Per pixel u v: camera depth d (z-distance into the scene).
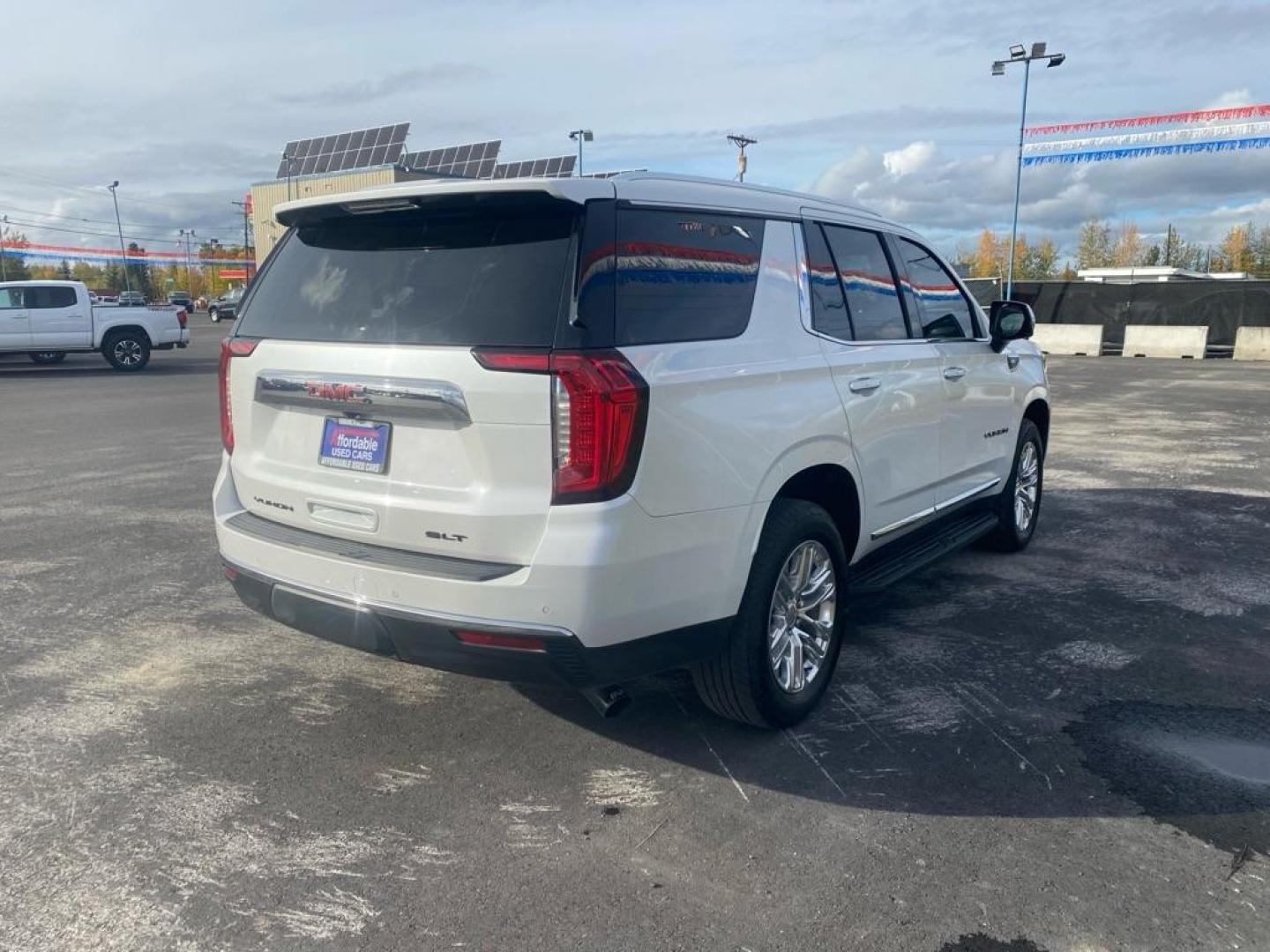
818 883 2.86
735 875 2.89
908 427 4.55
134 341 21.89
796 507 3.73
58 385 18.33
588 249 3.02
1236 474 9.11
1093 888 2.84
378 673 4.38
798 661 3.83
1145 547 6.54
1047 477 9.02
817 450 3.78
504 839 3.08
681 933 2.63
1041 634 4.91
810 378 3.77
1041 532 6.95
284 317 3.62
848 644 4.77
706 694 3.70
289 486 3.56
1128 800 3.32
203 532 6.89
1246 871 2.93
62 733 3.77
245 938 2.61
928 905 2.76
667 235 3.30
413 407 3.14
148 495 8.19
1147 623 5.07
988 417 5.53
